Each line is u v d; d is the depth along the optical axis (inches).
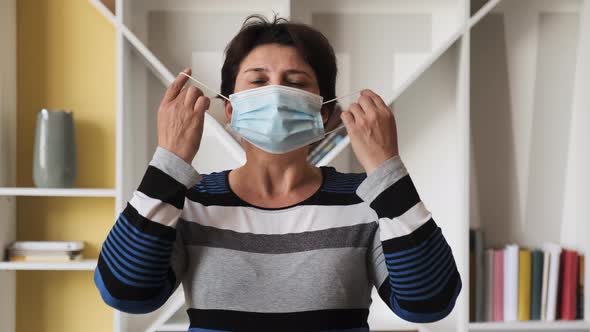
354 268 47.9
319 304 46.5
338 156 101.1
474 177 104.8
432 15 103.0
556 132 104.9
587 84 101.5
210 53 101.5
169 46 101.1
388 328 95.3
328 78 54.3
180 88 50.3
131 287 45.8
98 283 46.9
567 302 96.9
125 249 45.9
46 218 102.6
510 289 95.8
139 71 100.2
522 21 104.1
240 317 46.6
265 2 100.7
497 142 104.7
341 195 50.0
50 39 101.9
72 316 103.3
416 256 46.3
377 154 48.3
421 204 47.4
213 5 101.0
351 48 102.7
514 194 105.0
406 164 101.8
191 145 47.8
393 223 46.7
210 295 47.1
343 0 101.9
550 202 105.2
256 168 50.6
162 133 48.3
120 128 91.1
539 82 104.7
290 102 51.1
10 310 100.3
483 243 96.3
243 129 51.3
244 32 53.3
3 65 96.0
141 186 46.8
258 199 50.0
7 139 97.5
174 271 49.0
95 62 102.6
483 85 104.7
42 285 103.0
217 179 51.3
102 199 103.3
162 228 45.9
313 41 52.9
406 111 102.4
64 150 94.9
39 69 101.8
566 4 104.1
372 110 48.9
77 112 102.3
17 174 101.3
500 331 94.8
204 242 48.1
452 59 97.2
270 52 52.4
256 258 47.4
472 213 104.8
